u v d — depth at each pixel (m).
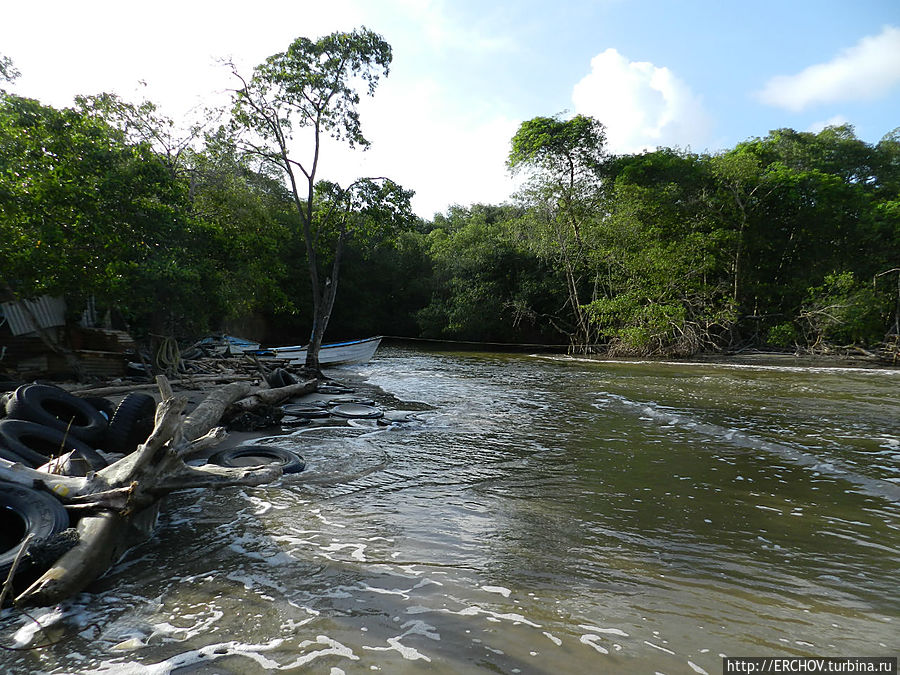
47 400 7.07
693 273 31.36
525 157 35.47
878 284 32.97
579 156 35.41
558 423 10.38
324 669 2.88
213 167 18.62
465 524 5.16
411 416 10.77
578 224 34.47
